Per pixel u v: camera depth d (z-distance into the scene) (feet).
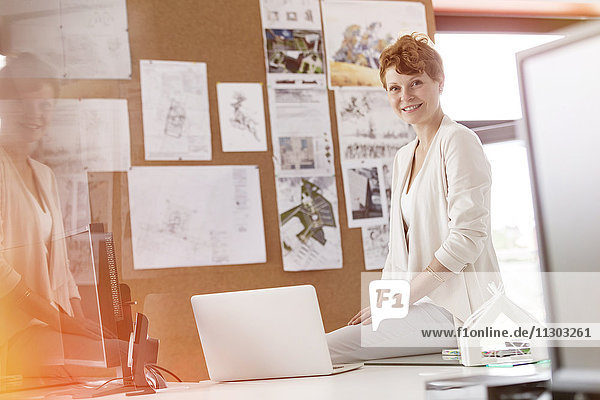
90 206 9.91
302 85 10.96
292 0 11.10
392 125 11.23
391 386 3.56
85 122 9.98
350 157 10.98
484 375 2.77
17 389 5.01
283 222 10.58
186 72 10.52
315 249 10.62
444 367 4.31
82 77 10.04
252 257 10.39
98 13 10.23
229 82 10.68
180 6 10.61
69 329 4.95
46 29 9.93
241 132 10.62
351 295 10.68
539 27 12.52
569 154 1.08
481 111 11.94
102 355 4.71
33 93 9.55
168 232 10.14
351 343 5.72
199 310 5.41
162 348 9.85
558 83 1.09
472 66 12.14
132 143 10.18
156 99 10.35
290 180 10.70
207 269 10.21
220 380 5.40
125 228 10.00
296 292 4.96
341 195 10.85
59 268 5.20
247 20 10.87
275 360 5.08
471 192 6.17
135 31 10.39
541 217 1.12
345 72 11.16
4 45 9.69
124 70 10.27
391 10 11.53
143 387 4.70
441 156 6.49
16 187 7.18
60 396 4.67
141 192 10.11
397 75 6.82
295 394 3.73
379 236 10.90
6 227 6.91
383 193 11.01
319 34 11.14
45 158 9.56
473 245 6.00
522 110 1.15
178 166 10.31
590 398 1.07
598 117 1.04
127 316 4.91
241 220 10.43
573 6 12.74
